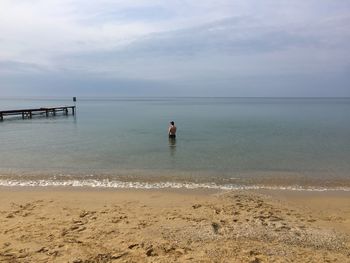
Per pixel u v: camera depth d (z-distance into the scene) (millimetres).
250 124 42688
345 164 17797
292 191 12469
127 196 11648
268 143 25453
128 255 6789
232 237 7648
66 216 9312
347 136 29828
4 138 29094
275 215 9383
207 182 13898
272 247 7109
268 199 11195
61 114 64625
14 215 9383
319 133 32156
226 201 10883
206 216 9258
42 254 6816
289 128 37125
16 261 6512
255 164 17703
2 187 13016
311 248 7094
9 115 57750
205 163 17906
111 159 19047
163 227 8320
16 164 17750
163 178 14617
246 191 12289
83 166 17188
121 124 43062
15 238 7629
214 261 6508
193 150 22094
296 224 8609
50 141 27031
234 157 19641
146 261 6527
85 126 40250
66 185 13367
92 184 13539
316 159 19141
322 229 8227
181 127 38500
